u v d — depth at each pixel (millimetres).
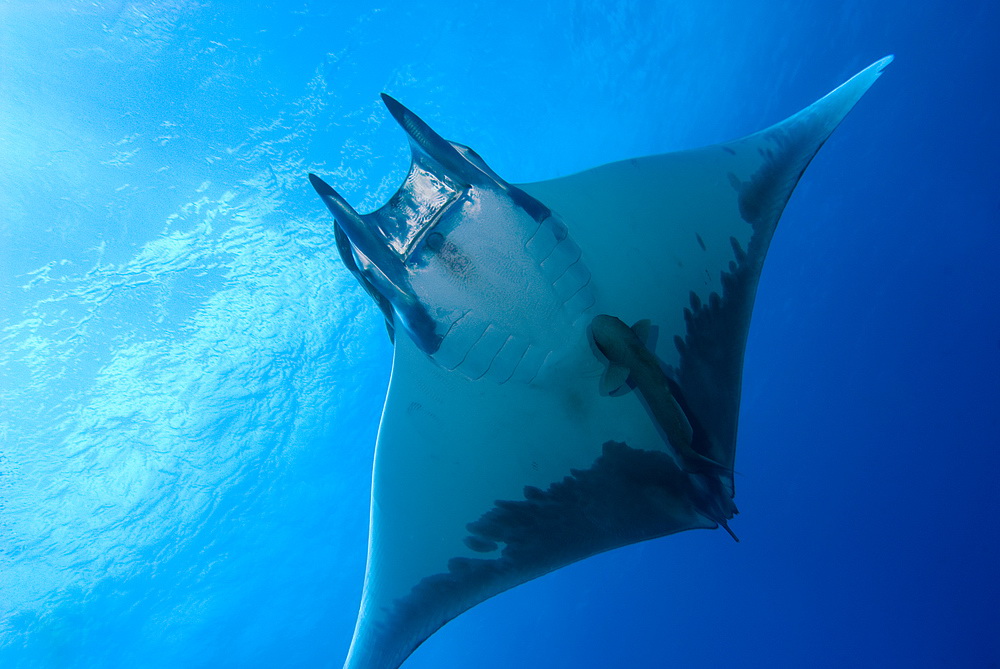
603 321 2010
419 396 2168
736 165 2449
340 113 5762
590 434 2180
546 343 2062
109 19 4824
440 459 2244
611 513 2182
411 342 2096
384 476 2227
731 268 2334
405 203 1909
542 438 2215
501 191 1932
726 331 2270
